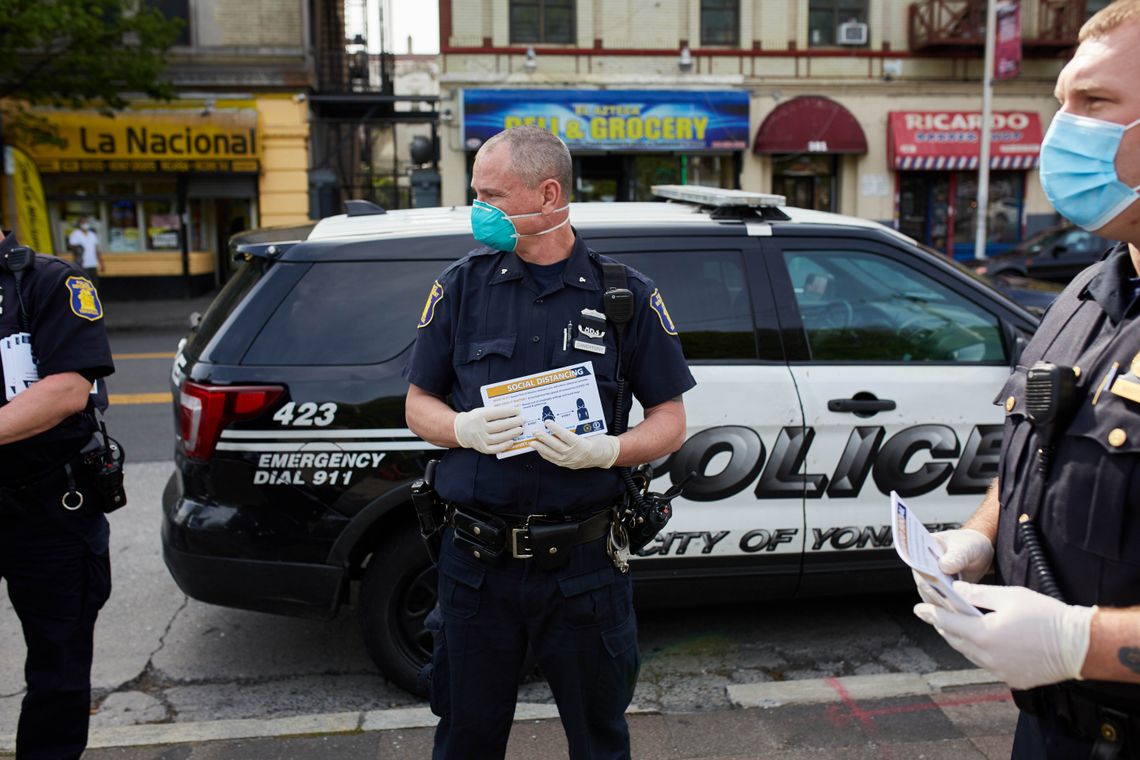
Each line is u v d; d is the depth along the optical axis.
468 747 2.18
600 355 2.07
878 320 3.57
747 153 18.98
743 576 3.41
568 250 2.12
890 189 19.48
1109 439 1.36
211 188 17.14
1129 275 1.50
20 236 15.52
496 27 18.03
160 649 3.76
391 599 3.23
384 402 3.15
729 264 3.48
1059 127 1.47
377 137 23.80
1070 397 1.43
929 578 1.40
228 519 3.15
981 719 2.98
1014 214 20.05
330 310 3.24
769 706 3.11
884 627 3.88
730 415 3.33
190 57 16.47
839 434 3.41
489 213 2.03
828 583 3.49
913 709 3.06
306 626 3.97
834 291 3.57
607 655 2.12
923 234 19.92
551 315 2.07
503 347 2.05
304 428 3.13
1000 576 1.63
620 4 18.30
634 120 18.09
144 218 17.22
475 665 2.14
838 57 18.94
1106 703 1.45
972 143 19.09
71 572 2.43
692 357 3.37
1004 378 3.52
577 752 2.16
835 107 18.67
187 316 15.59
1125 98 1.39
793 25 18.77
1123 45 1.39
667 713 3.08
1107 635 1.29
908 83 19.17
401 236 3.35
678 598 3.41
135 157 16.42
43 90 14.05
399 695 3.41
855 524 3.44
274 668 3.61
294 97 16.91
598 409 2.04
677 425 2.14
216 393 3.13
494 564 2.08
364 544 3.27
